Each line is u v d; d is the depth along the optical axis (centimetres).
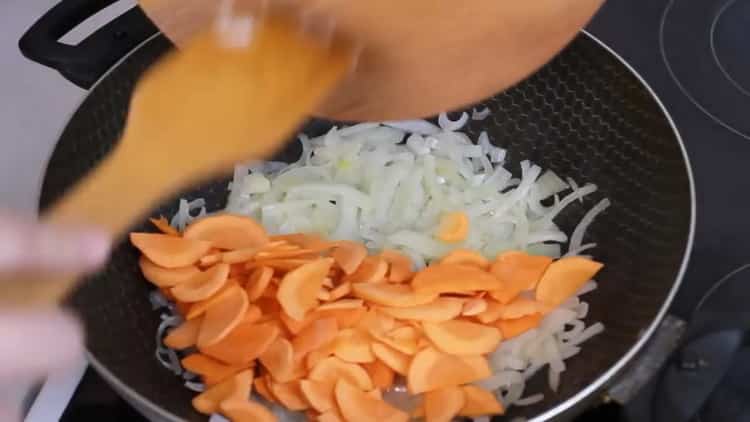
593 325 69
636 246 71
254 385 67
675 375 62
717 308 65
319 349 67
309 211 77
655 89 76
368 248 75
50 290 52
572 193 75
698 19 78
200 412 66
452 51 57
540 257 72
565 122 76
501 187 78
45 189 68
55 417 67
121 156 55
